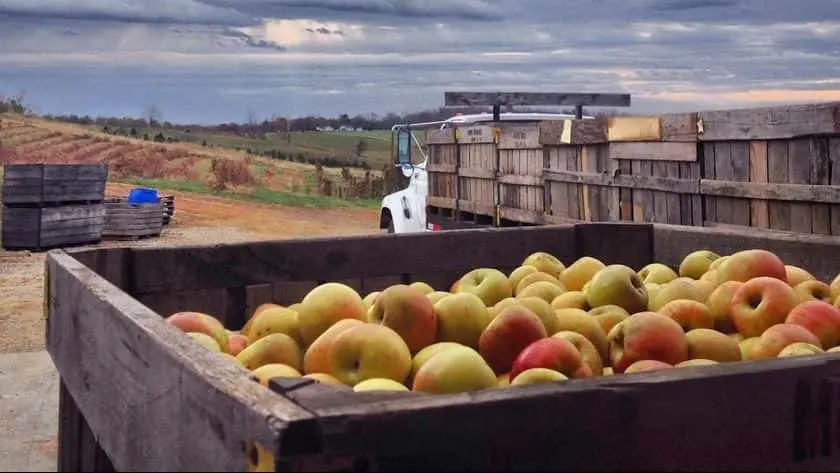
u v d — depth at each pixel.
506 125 11.24
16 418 6.92
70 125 86.94
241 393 1.53
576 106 13.95
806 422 1.83
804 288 3.37
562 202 9.80
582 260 3.92
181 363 1.74
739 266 3.48
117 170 57.94
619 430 1.64
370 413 1.44
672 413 1.69
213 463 1.59
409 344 2.81
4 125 77.69
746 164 7.14
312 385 1.61
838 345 2.94
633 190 8.52
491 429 1.53
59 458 2.94
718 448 1.74
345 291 3.09
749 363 1.84
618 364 2.73
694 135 7.63
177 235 26.44
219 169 56.78
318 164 63.19
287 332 3.09
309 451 1.40
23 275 16.88
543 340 2.51
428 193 13.62
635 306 3.31
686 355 2.72
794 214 6.71
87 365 2.46
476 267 4.48
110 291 2.41
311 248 4.12
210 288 3.92
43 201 20.50
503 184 11.19
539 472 1.57
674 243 4.66
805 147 6.55
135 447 2.00
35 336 10.92
